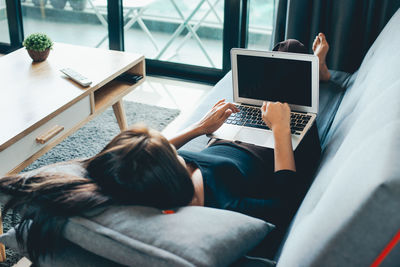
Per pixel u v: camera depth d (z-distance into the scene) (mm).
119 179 816
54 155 2289
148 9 3469
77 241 817
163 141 865
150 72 3547
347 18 2621
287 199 1105
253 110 1634
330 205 749
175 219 810
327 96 2023
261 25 3242
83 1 3588
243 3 3162
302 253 758
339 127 1413
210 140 1507
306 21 2736
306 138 1452
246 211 1020
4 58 2396
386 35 1808
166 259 732
